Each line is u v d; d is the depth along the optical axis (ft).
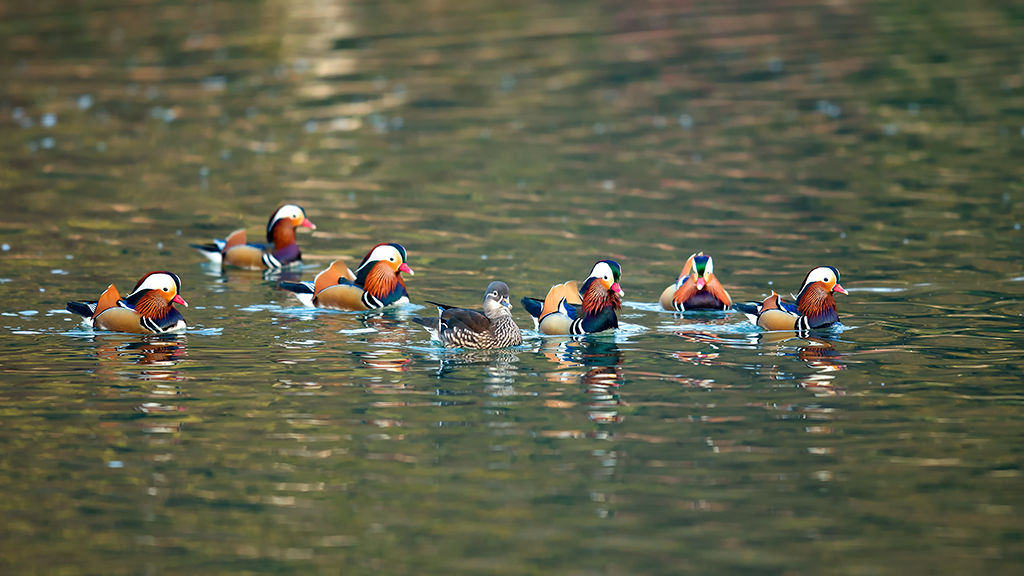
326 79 126.31
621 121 108.27
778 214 79.36
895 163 92.17
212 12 165.58
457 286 64.18
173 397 46.55
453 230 76.89
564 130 105.60
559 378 49.19
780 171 90.89
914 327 55.88
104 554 33.60
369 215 81.10
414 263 69.10
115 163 95.86
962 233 73.46
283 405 45.70
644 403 45.85
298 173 93.15
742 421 43.73
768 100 114.21
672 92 118.52
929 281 63.82
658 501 36.78
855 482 38.14
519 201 84.17
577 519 35.60
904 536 34.37
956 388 47.11
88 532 34.94
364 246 73.72
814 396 46.47
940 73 122.52
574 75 126.11
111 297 55.77
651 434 42.45
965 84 117.39
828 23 150.20
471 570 32.50
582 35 146.10
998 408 44.70
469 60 133.59
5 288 62.75
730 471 39.09
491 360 51.85
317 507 36.52
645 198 84.28
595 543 34.04
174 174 92.68
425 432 42.78
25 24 156.87
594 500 36.91
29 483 38.27
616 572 32.35
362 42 144.66
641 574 32.24
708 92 118.11
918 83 118.73
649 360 51.72
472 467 39.52
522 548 33.76
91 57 137.59
